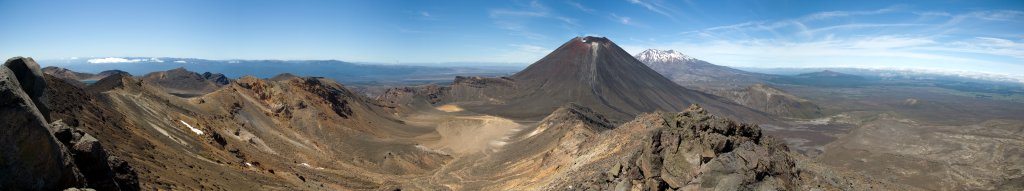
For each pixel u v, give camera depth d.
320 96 171.25
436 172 116.19
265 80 157.25
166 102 95.62
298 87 165.62
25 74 24.80
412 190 92.12
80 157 24.38
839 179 35.22
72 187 21.02
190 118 91.25
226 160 67.19
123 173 29.64
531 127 179.12
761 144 34.91
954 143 178.62
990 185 130.00
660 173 34.53
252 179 57.28
